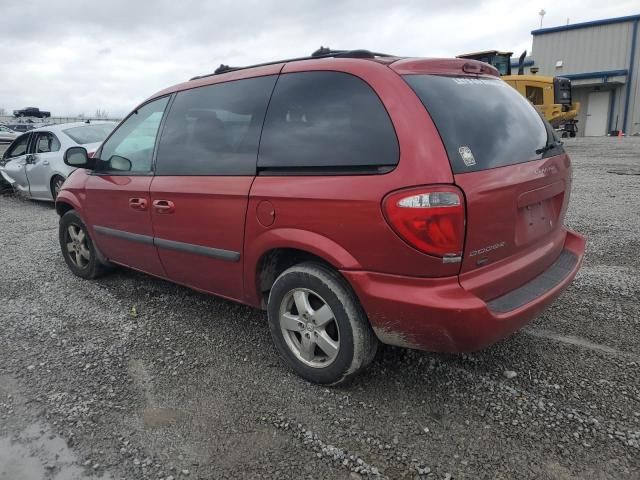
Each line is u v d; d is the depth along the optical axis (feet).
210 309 14.11
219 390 10.16
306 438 8.68
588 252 17.81
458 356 11.08
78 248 16.74
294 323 10.26
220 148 11.27
